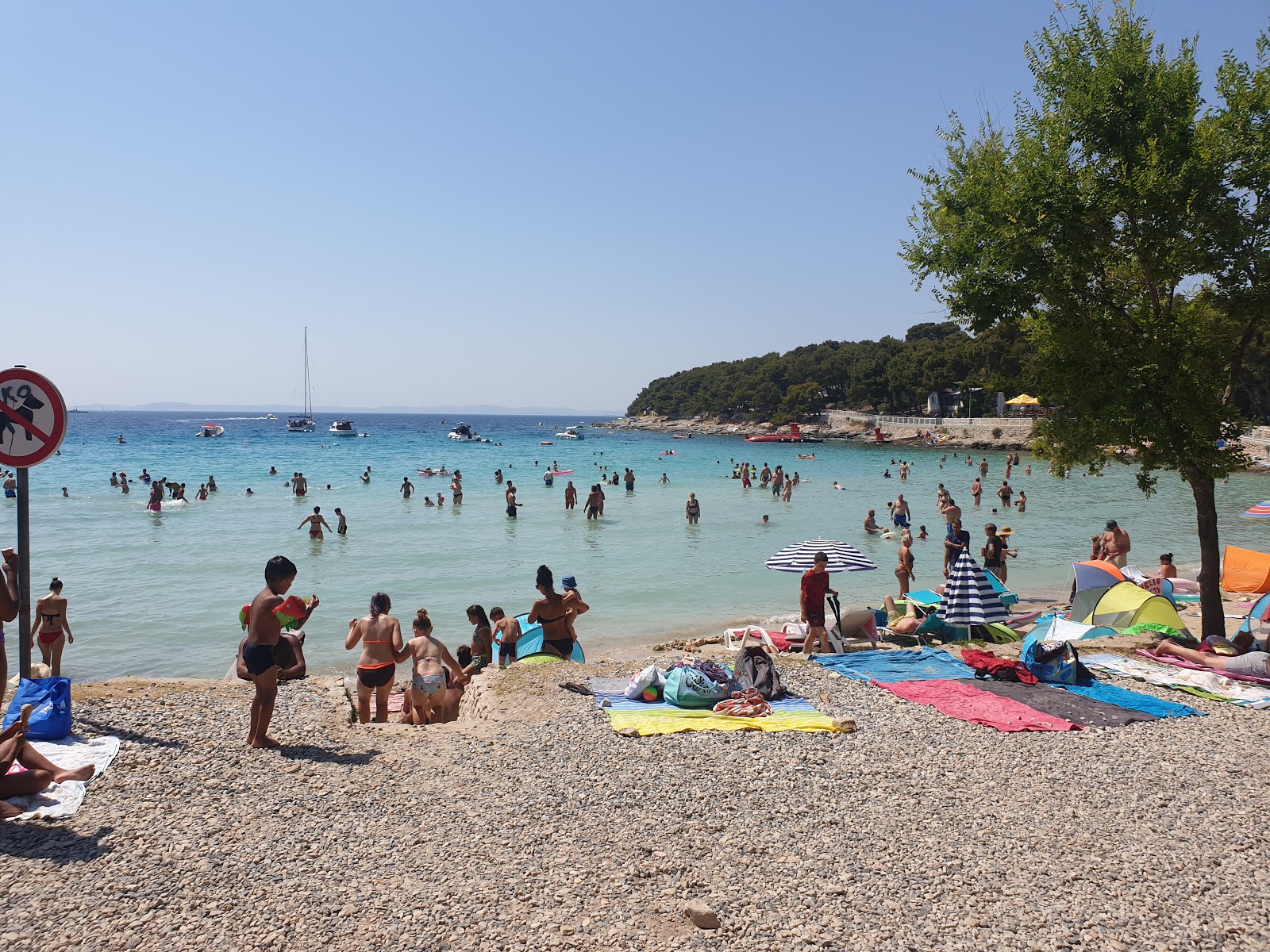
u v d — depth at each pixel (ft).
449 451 262.67
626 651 44.14
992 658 32.94
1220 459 34.83
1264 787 20.92
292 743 22.47
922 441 310.86
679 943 13.64
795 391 430.61
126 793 18.28
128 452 244.83
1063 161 36.14
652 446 329.93
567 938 13.70
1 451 20.47
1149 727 25.81
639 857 16.70
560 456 246.68
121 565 68.49
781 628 45.37
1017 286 37.68
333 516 102.27
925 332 502.38
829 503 123.03
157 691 26.20
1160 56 35.63
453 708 30.42
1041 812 19.30
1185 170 33.09
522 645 36.37
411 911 14.38
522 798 19.56
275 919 13.96
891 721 26.23
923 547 82.69
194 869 15.40
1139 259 35.78
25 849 15.52
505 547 80.48
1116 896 15.52
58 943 12.87
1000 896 15.46
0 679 19.29
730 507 117.60
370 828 17.62
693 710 26.99
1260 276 34.73
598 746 23.41
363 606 55.01
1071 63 36.63
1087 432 36.40
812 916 14.61
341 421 393.09
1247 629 40.32
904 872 16.31
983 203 38.09
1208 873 16.46
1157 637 38.01
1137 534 91.56
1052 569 71.46
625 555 76.18
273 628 21.90
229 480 151.64
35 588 59.67
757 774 21.42
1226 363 37.78
